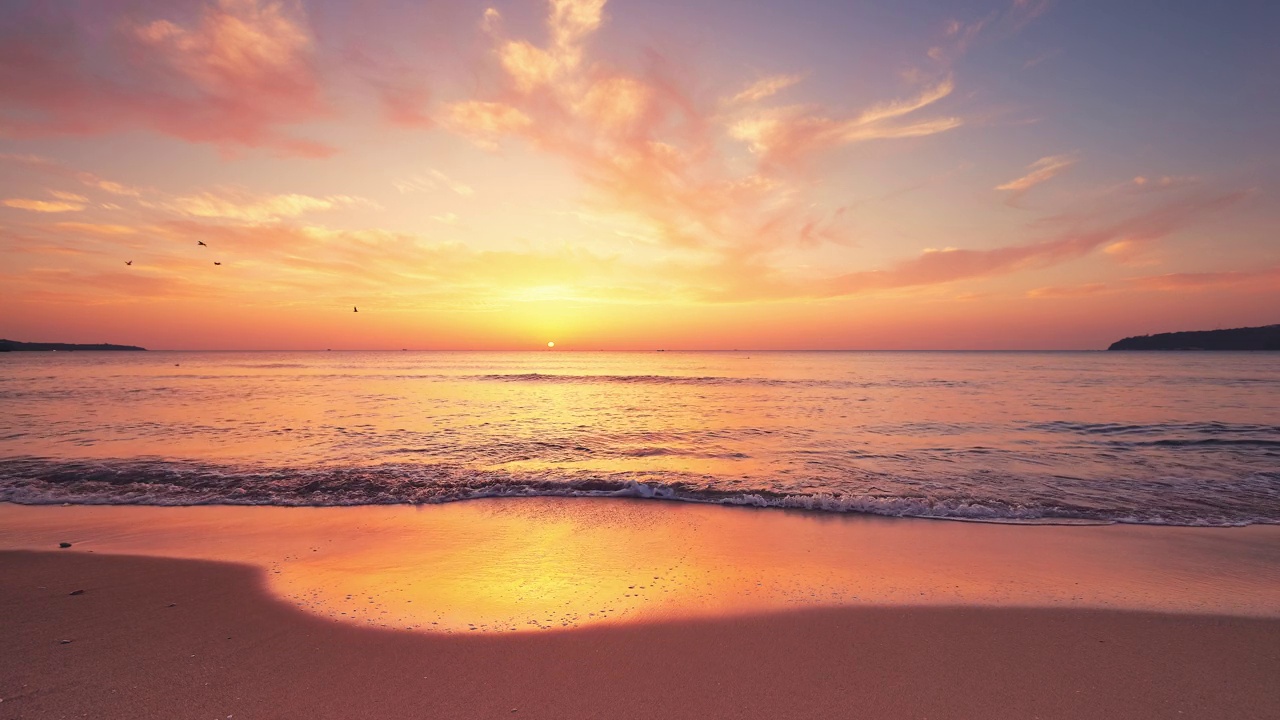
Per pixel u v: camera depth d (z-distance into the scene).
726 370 71.56
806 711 4.12
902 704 4.22
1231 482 12.44
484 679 4.54
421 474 12.70
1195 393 34.38
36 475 12.25
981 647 5.16
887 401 30.72
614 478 12.55
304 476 12.35
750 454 15.71
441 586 6.62
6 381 44.69
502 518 9.74
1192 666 4.83
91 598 6.12
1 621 5.51
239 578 6.80
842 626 5.61
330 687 4.39
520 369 75.19
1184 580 6.96
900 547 8.27
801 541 8.55
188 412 23.95
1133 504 10.67
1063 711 4.15
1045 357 135.62
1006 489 11.84
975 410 26.11
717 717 4.04
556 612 5.90
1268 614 5.92
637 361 118.25
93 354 187.00
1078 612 5.97
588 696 4.30
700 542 8.48
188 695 4.24
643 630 5.48
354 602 6.10
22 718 3.88
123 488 11.42
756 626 5.59
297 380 47.78
